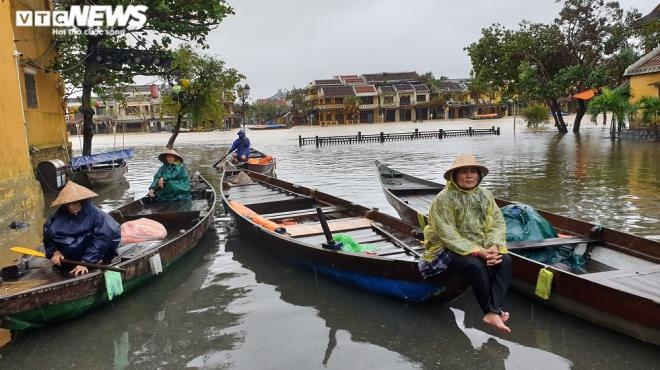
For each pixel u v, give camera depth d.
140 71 15.93
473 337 4.35
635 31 29.61
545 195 10.82
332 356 4.09
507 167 16.02
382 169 11.72
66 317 4.75
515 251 5.34
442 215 4.27
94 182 14.58
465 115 78.94
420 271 4.47
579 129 35.72
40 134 13.88
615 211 8.95
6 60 8.94
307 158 22.09
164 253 5.89
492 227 4.29
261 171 14.36
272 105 93.56
